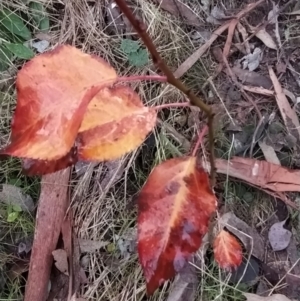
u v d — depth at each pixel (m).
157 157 0.58
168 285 0.54
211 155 0.30
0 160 0.58
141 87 0.60
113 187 0.58
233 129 0.60
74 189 0.57
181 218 0.24
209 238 0.55
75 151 0.22
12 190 0.57
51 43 0.64
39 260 0.54
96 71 0.20
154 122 0.23
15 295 0.55
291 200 0.58
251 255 0.56
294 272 0.56
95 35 0.64
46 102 0.19
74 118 0.19
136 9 0.65
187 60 0.63
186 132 0.60
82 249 0.56
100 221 0.57
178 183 0.25
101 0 0.65
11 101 0.61
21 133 0.19
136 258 0.55
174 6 0.66
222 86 0.63
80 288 0.55
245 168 0.58
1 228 0.57
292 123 0.61
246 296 0.54
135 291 0.54
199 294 0.54
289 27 0.65
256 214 0.58
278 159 0.59
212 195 0.25
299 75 0.64
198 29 0.66
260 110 0.62
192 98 0.24
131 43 0.62
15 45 0.61
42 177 0.56
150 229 0.24
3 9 0.63
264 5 0.67
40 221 0.55
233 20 0.66
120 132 0.22
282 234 0.57
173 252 0.24
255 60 0.64
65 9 0.65
